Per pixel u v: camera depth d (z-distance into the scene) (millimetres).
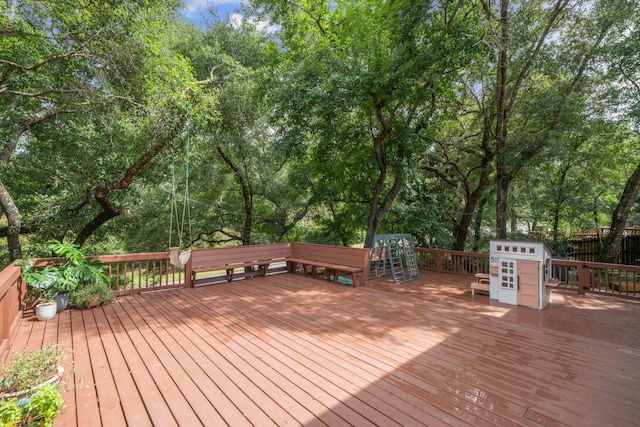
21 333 3771
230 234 14969
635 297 5363
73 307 4816
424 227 10672
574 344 3529
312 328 4012
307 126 8969
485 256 7227
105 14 5480
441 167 13609
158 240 12922
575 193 10664
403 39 7574
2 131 7359
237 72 9914
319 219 13289
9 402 1640
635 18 7477
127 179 7633
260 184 13461
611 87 8555
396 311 4754
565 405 2359
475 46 7254
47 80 6555
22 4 5266
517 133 9406
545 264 5137
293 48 10227
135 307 4902
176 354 3234
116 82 6453
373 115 8977
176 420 2176
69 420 2180
